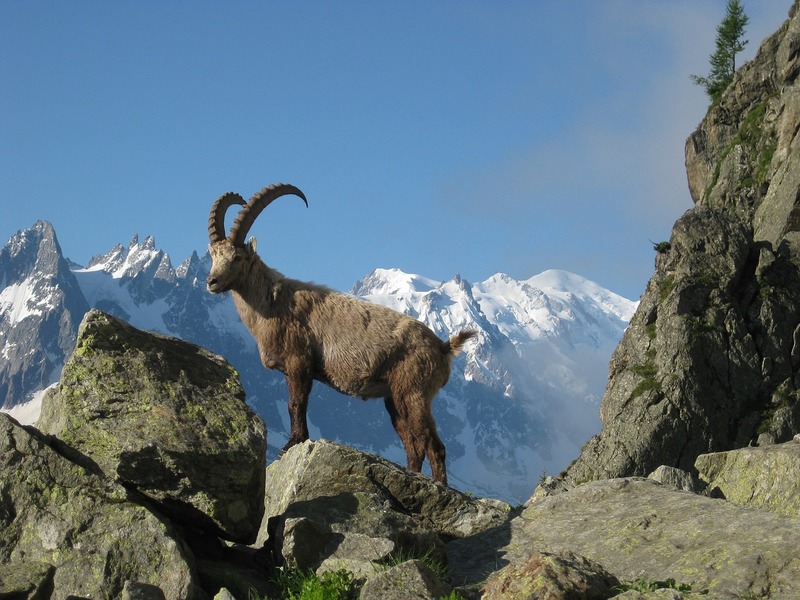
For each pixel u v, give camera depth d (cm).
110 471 923
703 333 3344
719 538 874
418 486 1105
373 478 1109
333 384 1653
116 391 976
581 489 1062
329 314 1641
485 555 983
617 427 3269
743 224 3638
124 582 837
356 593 853
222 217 1703
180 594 835
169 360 1023
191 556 887
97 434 947
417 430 1598
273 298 1653
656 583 806
